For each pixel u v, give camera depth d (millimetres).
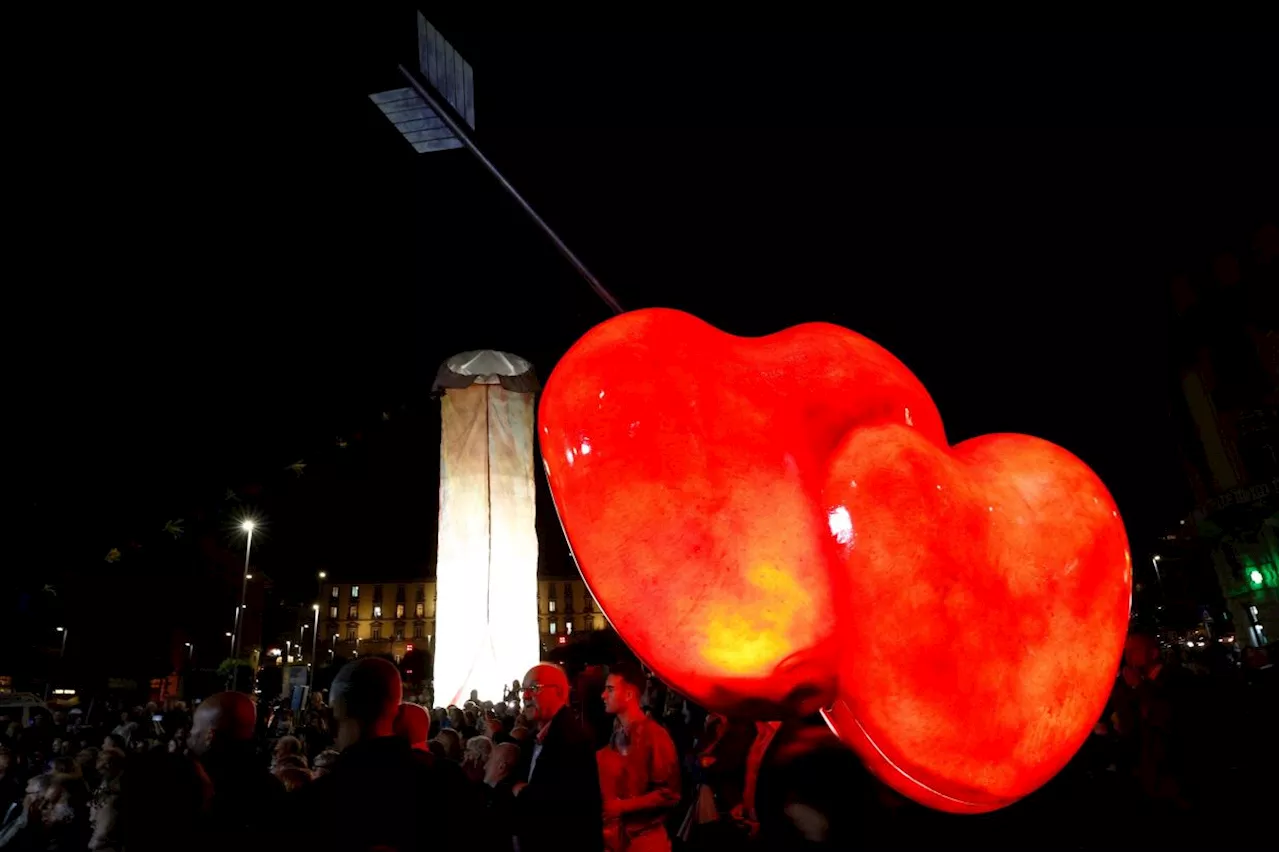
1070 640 1136
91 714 19188
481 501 16375
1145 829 7027
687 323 1274
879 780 1209
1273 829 6590
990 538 1113
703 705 1211
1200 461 36469
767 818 1252
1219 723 7348
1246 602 36656
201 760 2902
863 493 1092
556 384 1238
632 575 1135
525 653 16031
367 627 92062
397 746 2289
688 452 1120
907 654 1066
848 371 1228
